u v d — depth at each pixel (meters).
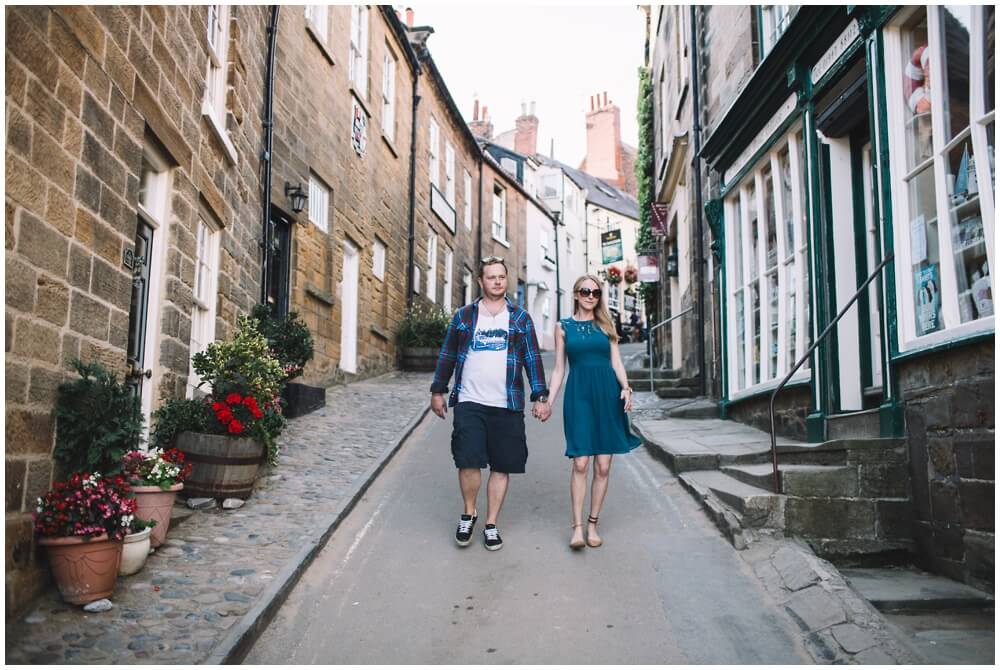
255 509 5.37
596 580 4.33
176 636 3.38
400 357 15.37
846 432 5.86
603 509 5.67
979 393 4.24
